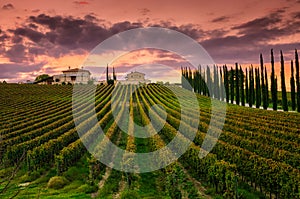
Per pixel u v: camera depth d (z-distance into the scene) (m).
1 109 64.94
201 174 23.97
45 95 91.88
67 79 146.25
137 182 22.31
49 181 22.25
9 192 20.39
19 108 67.38
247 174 22.59
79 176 24.98
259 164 21.25
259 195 20.27
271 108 80.38
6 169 26.06
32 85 117.44
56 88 110.44
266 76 74.50
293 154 24.52
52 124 43.84
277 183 19.31
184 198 19.39
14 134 38.75
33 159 26.00
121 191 20.89
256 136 33.56
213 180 21.28
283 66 67.81
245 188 21.56
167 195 19.72
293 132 37.41
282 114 58.28
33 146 31.84
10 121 50.78
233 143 31.48
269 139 31.77
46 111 63.03
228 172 19.34
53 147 30.48
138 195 19.09
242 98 85.94
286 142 29.61
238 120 48.22
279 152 25.55
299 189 17.75
